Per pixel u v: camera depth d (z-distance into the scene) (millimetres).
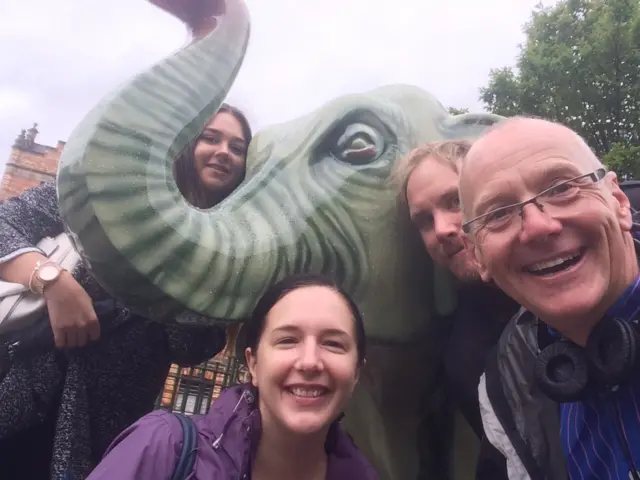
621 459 539
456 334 937
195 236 833
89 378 996
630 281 547
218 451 581
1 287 992
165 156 832
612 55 4223
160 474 536
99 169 781
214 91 891
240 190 960
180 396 3330
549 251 542
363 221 955
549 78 4461
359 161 995
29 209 1004
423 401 1032
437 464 1042
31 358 987
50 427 1057
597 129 4469
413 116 1056
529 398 656
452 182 863
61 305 921
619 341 507
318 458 646
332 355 618
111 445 580
